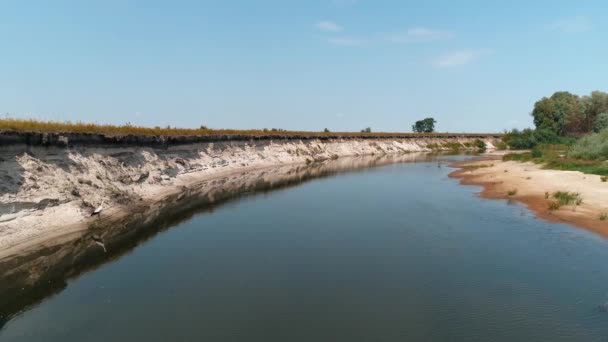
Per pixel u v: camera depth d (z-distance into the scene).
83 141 25.44
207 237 19.42
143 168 31.59
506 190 31.05
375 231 20.09
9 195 17.83
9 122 20.50
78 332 10.35
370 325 10.62
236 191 35.09
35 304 12.09
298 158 70.00
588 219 20.83
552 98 96.69
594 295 12.34
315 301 12.10
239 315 11.21
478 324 10.69
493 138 132.88
